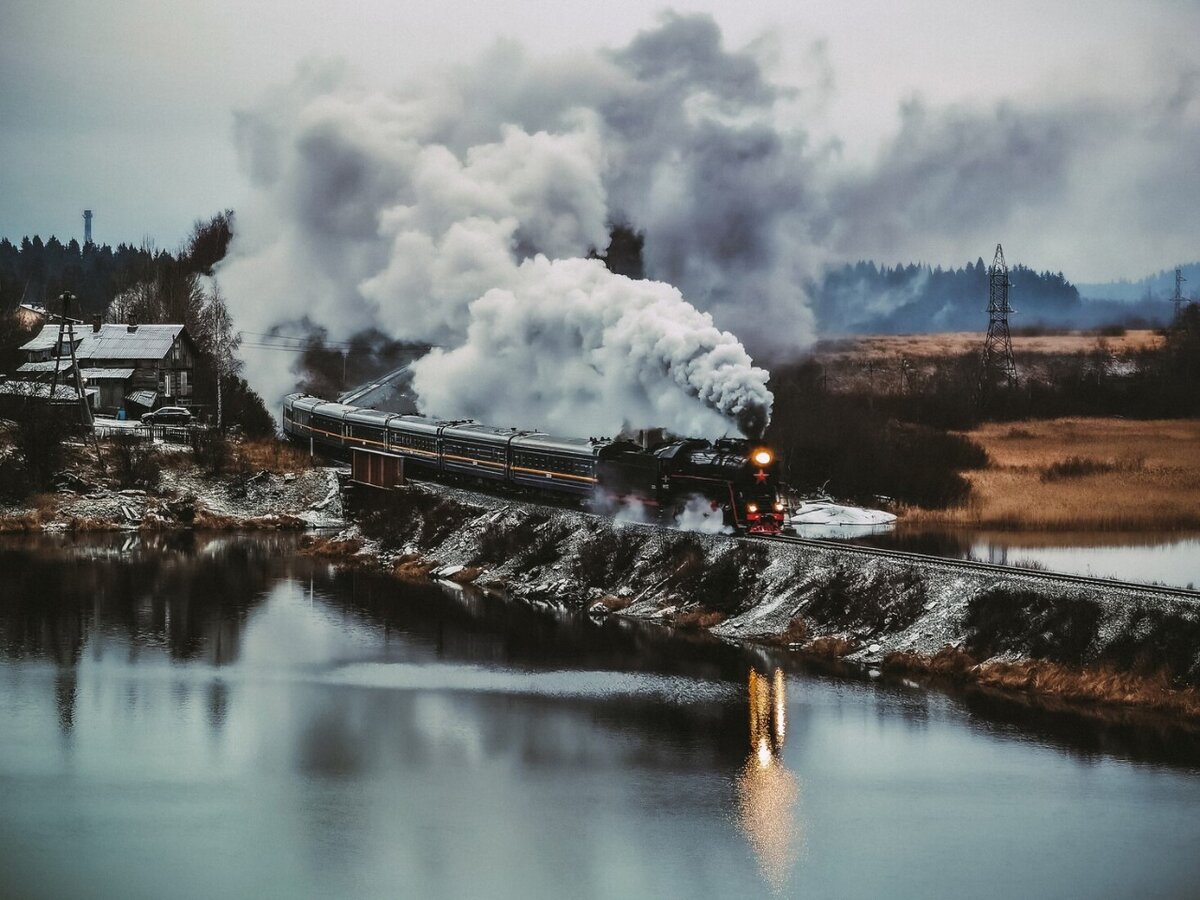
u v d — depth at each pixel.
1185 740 45.50
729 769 44.59
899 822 40.16
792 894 35.78
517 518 82.25
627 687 54.12
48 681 55.94
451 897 35.81
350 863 37.84
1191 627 48.16
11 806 41.88
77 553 87.81
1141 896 35.47
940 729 47.56
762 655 58.03
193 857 38.25
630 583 69.62
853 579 60.19
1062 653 50.88
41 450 102.12
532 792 42.81
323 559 87.81
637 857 38.09
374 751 46.94
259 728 49.50
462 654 60.22
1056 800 41.31
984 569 56.84
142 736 48.66
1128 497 100.50
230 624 66.81
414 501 92.69
